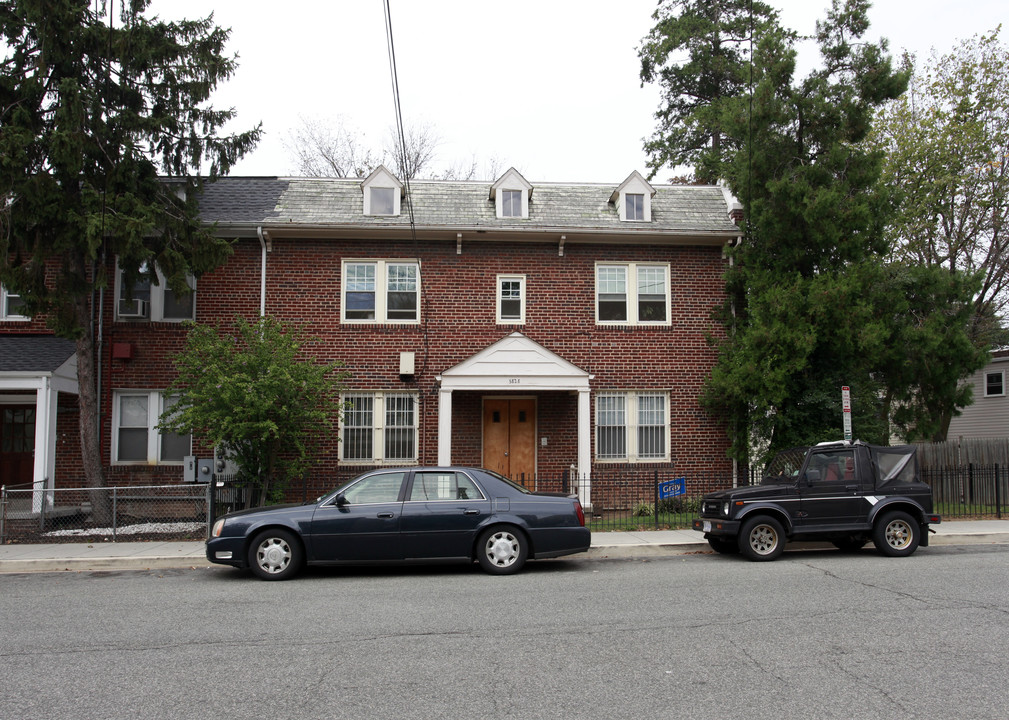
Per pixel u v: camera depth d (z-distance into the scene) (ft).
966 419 94.84
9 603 29.22
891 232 71.56
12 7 45.34
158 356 57.41
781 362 53.11
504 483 36.11
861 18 55.67
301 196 62.18
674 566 36.83
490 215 61.46
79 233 45.16
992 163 76.59
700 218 62.95
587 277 60.80
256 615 26.61
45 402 51.75
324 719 16.51
